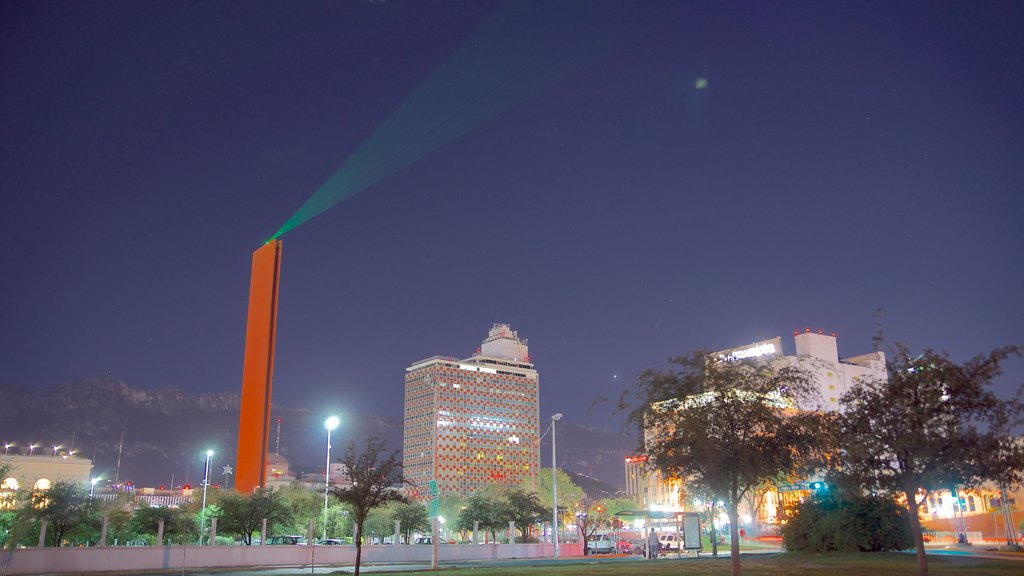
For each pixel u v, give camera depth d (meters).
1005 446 26.94
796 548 51.38
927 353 28.17
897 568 35.88
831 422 28.50
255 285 129.00
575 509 150.38
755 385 28.48
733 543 27.70
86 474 146.25
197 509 76.75
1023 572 33.28
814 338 153.12
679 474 29.52
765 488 33.22
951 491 29.98
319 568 55.12
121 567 51.47
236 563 56.81
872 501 48.00
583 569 40.84
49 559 49.06
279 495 83.25
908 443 26.97
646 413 29.17
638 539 121.19
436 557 49.81
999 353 27.92
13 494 63.75
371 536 87.88
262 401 117.94
